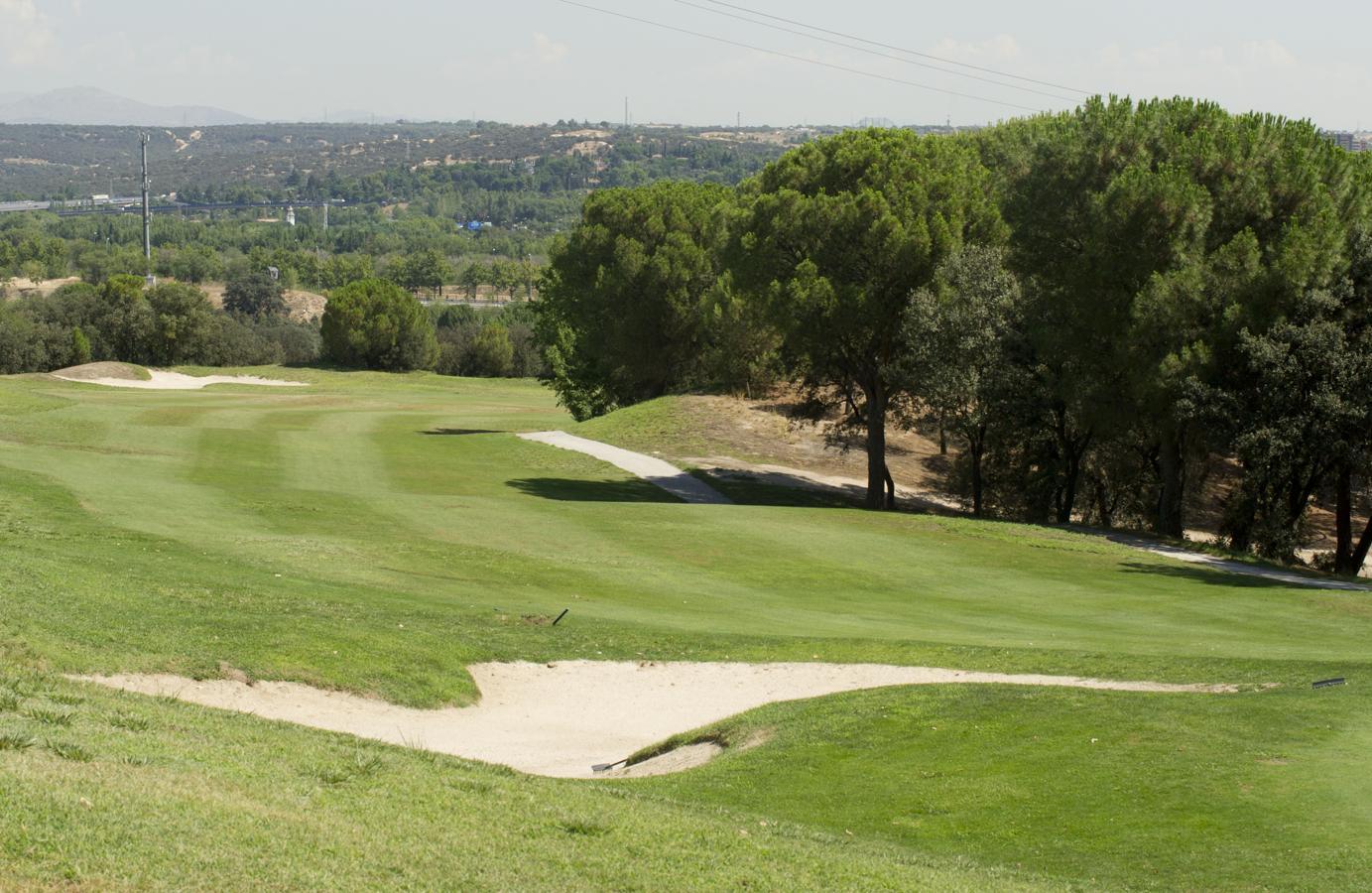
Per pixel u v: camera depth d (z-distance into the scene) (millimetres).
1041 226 45844
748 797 14594
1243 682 19312
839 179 49969
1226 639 25047
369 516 36156
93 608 19453
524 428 68625
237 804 9531
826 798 14469
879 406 49844
